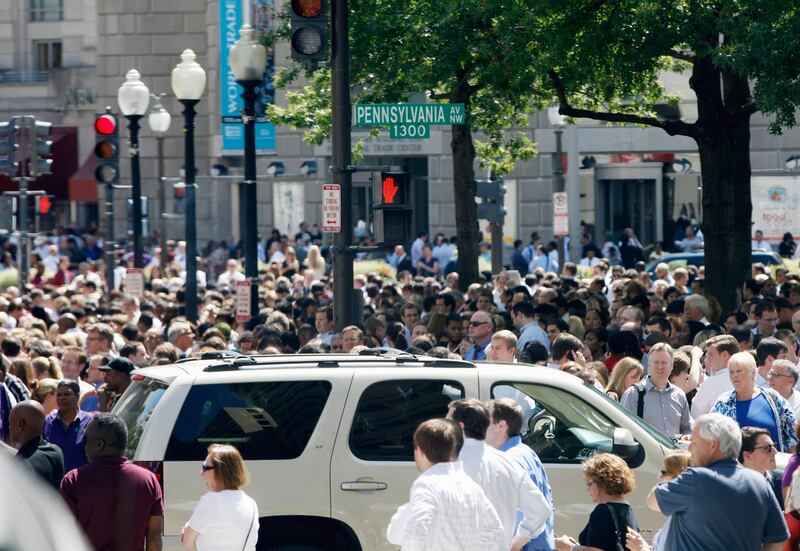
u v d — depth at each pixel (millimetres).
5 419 34062
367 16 66312
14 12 181250
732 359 29766
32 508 5266
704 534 19266
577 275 97438
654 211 134750
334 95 40781
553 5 55500
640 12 53844
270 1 138375
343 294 40875
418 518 18234
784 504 25281
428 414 25688
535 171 136250
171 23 160000
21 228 63844
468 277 67250
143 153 159375
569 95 68062
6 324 52312
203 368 25625
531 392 26219
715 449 19688
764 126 127188
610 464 20969
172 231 158125
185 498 24469
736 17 51906
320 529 25125
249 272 52562
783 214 125125
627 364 34406
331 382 25516
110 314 59969
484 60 61688
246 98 52125
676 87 121625
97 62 163250
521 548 20969
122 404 26578
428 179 140750
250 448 24984
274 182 148375
